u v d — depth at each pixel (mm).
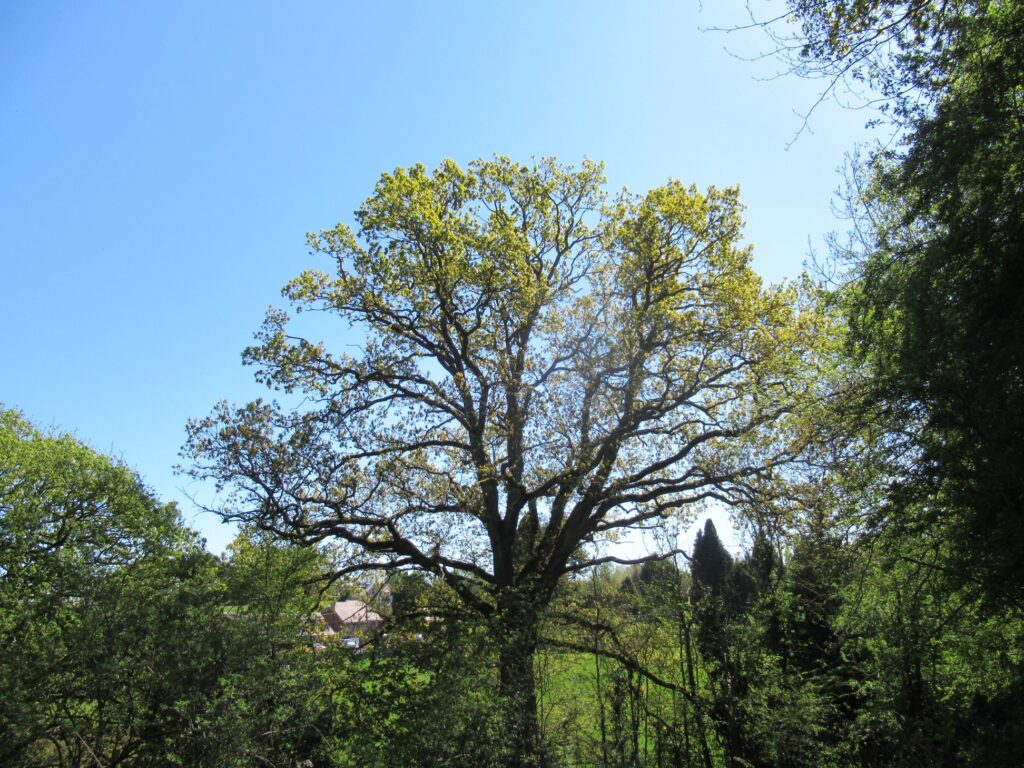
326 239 18703
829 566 13820
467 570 18219
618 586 19172
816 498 15023
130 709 10562
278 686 11859
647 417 17969
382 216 18125
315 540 17219
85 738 10414
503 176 20422
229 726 10734
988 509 8641
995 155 8352
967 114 8172
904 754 11570
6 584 12070
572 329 18953
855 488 11242
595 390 17859
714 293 18203
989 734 9672
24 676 9977
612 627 16781
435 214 18469
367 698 13391
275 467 16406
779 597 15250
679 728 15156
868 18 7316
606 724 15164
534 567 18406
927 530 10148
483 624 14688
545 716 14805
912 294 9242
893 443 10516
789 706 13656
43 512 17875
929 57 7906
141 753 10648
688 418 18328
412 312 18641
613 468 18578
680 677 16062
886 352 10180
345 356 18641
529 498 17766
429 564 17766
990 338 8398
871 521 10438
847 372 12930
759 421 16469
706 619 15227
